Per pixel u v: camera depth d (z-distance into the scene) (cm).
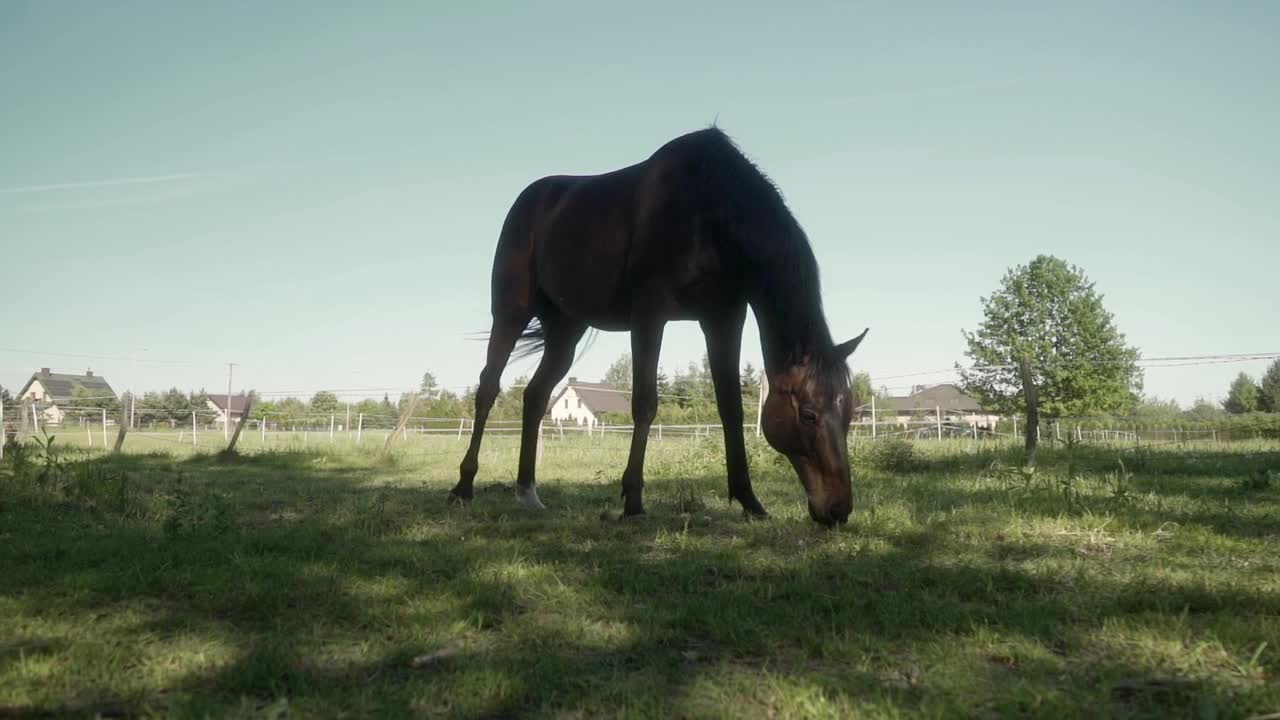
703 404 2950
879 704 202
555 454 1341
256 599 300
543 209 597
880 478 762
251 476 956
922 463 909
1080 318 3728
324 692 217
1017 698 203
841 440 425
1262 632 248
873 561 363
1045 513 482
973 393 3744
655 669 234
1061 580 327
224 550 394
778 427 435
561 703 211
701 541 421
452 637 264
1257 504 532
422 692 215
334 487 779
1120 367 3516
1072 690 211
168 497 620
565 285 559
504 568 355
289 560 373
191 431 2962
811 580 329
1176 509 506
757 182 454
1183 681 217
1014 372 3644
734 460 503
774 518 488
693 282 475
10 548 397
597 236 527
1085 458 1005
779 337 435
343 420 3159
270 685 221
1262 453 1093
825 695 211
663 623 278
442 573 355
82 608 300
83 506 564
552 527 475
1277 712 195
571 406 6550
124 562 367
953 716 194
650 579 334
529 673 228
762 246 437
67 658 240
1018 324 3884
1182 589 299
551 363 614
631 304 495
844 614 279
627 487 496
